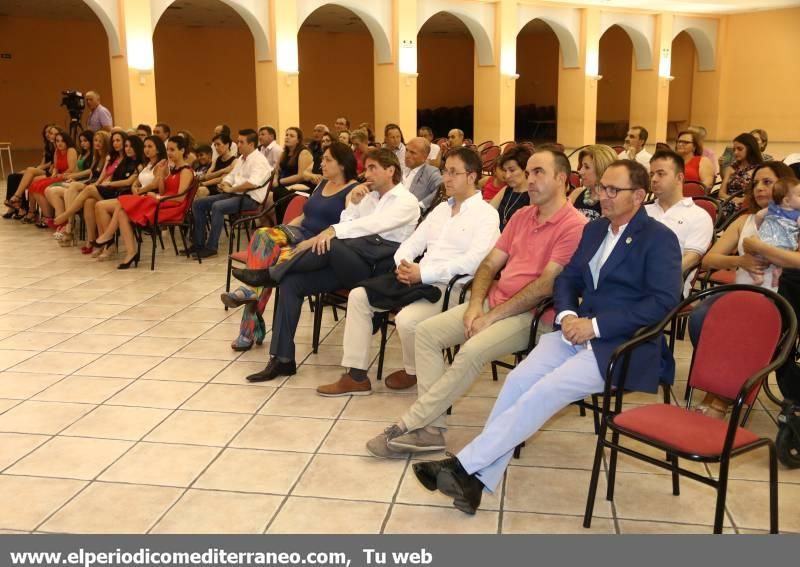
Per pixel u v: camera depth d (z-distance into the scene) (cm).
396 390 368
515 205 435
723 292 272
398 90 1534
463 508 255
